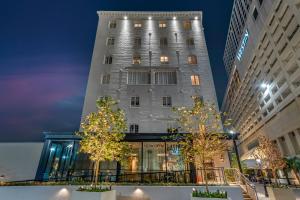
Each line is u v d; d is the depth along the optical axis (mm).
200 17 29312
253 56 38875
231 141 16969
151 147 18734
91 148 10961
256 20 36031
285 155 31422
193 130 11305
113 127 11812
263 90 36812
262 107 38344
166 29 28031
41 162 16172
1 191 11336
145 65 24484
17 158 18891
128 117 20766
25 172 18391
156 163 18094
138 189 11164
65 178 15578
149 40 26797
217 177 15031
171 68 23781
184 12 29500
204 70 23875
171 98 21984
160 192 10992
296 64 26812
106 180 15352
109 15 29281
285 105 29672
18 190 11367
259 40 35219
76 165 16531
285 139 30938
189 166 15125
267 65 34000
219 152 10594
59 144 17562
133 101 21906
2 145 19328
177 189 10992
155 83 23031
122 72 23766
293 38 26172
